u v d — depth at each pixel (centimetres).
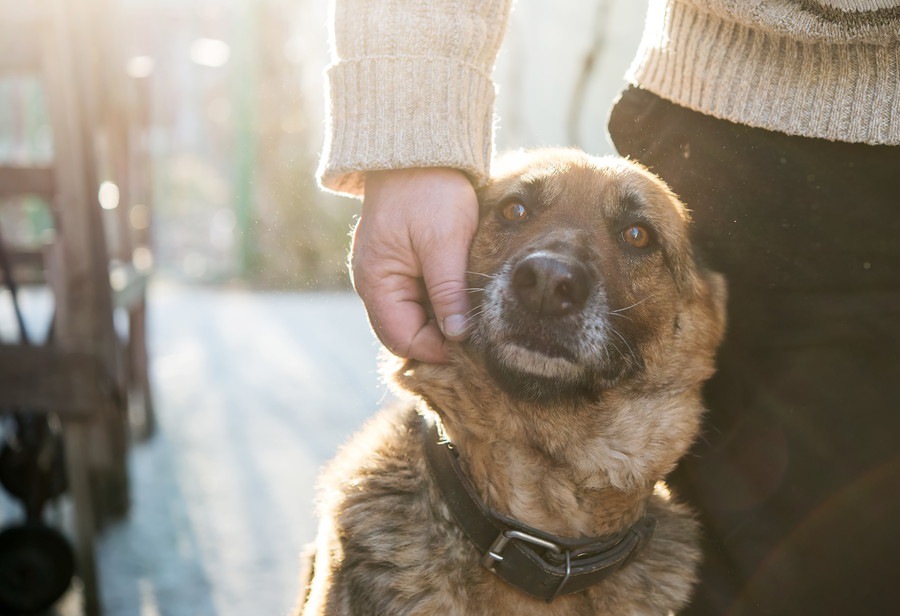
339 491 254
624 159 277
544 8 1057
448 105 225
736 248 252
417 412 259
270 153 1636
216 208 2147
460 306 224
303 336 1163
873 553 236
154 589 461
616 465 252
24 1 436
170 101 1062
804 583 244
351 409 812
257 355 1045
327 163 229
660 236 264
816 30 221
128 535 530
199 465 661
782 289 245
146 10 1447
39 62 442
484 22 232
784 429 248
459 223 225
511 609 239
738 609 257
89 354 429
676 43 252
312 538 525
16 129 1795
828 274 238
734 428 264
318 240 1584
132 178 787
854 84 226
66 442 432
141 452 692
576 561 239
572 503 248
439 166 225
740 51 239
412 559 238
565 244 250
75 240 447
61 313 446
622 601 248
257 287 1591
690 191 261
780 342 248
